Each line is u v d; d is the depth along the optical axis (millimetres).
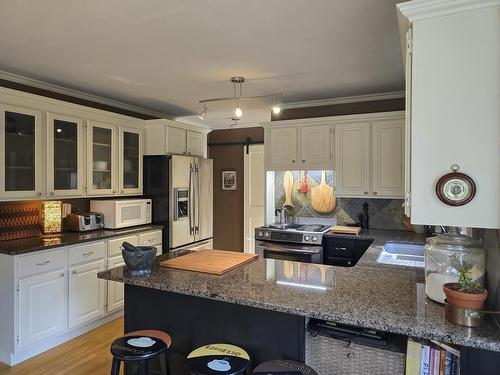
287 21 2260
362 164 3945
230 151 6281
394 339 1672
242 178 6184
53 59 2947
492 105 1441
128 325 2238
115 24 2301
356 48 2715
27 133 3131
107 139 3936
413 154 1548
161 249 4277
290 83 3627
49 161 3285
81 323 3289
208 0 2002
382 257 2750
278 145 4363
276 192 4789
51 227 3586
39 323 2936
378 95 4062
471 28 1465
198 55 2855
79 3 2029
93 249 3406
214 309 1979
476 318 1379
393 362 1584
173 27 2346
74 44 2629
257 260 2541
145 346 1784
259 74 3338
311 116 4457
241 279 2041
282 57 2896
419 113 1536
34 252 2889
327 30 2396
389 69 3197
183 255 2643
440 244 1688
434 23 1514
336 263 3748
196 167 4707
